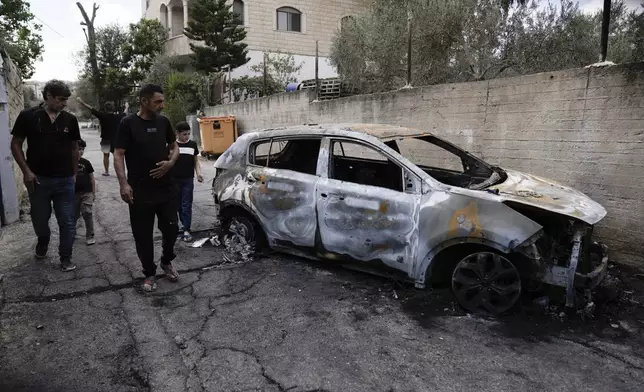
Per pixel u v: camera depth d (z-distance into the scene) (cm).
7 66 705
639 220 470
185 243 568
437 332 349
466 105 625
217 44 1864
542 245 370
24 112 437
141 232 411
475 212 366
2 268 477
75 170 475
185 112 1858
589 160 501
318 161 462
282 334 345
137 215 406
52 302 399
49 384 284
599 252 394
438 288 420
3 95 631
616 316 376
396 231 402
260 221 499
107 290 427
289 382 284
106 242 568
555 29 801
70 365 304
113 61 2670
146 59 2448
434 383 284
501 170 485
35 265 486
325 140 461
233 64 1936
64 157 455
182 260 507
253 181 505
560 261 370
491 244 357
